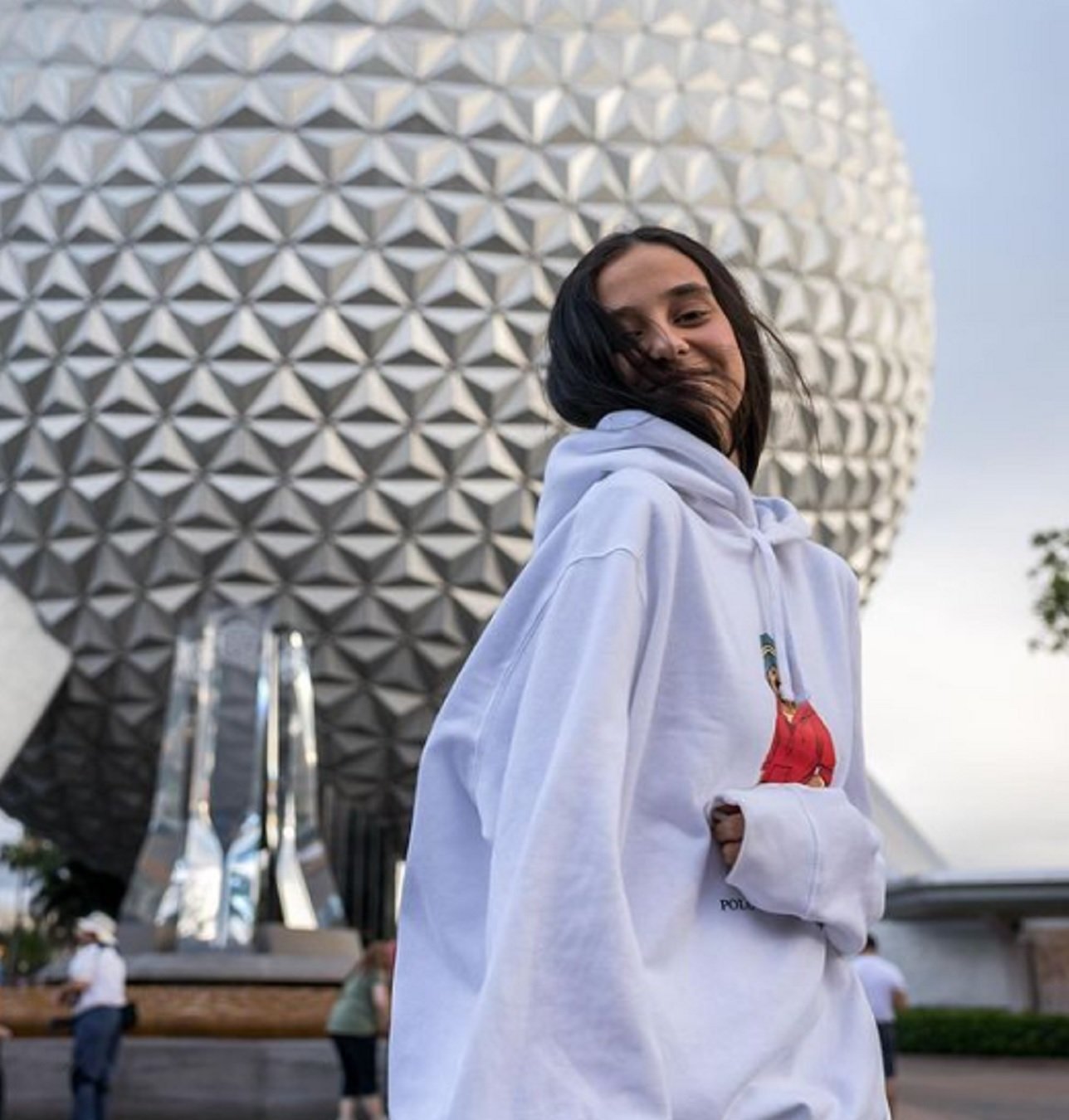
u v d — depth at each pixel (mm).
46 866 37156
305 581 16797
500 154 16312
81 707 18156
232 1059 12609
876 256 18859
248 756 16312
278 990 13789
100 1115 10086
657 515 1604
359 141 16156
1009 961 22797
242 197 16078
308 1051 12695
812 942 1576
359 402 16188
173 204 16156
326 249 16125
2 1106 12523
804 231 17844
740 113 17484
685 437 1729
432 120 16203
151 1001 13266
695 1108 1398
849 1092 1513
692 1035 1441
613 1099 1332
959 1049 20938
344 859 19688
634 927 1490
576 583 1562
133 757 19156
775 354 2051
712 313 1854
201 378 16219
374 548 16625
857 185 18766
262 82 16172
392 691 17719
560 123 16531
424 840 1668
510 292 16344
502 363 16375
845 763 1789
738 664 1625
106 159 16328
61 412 16547
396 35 16328
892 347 19250
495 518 16594
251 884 15609
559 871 1405
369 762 18531
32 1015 13133
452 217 16203
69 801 21234
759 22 18281
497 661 1675
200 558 16719
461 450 16375
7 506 16922
